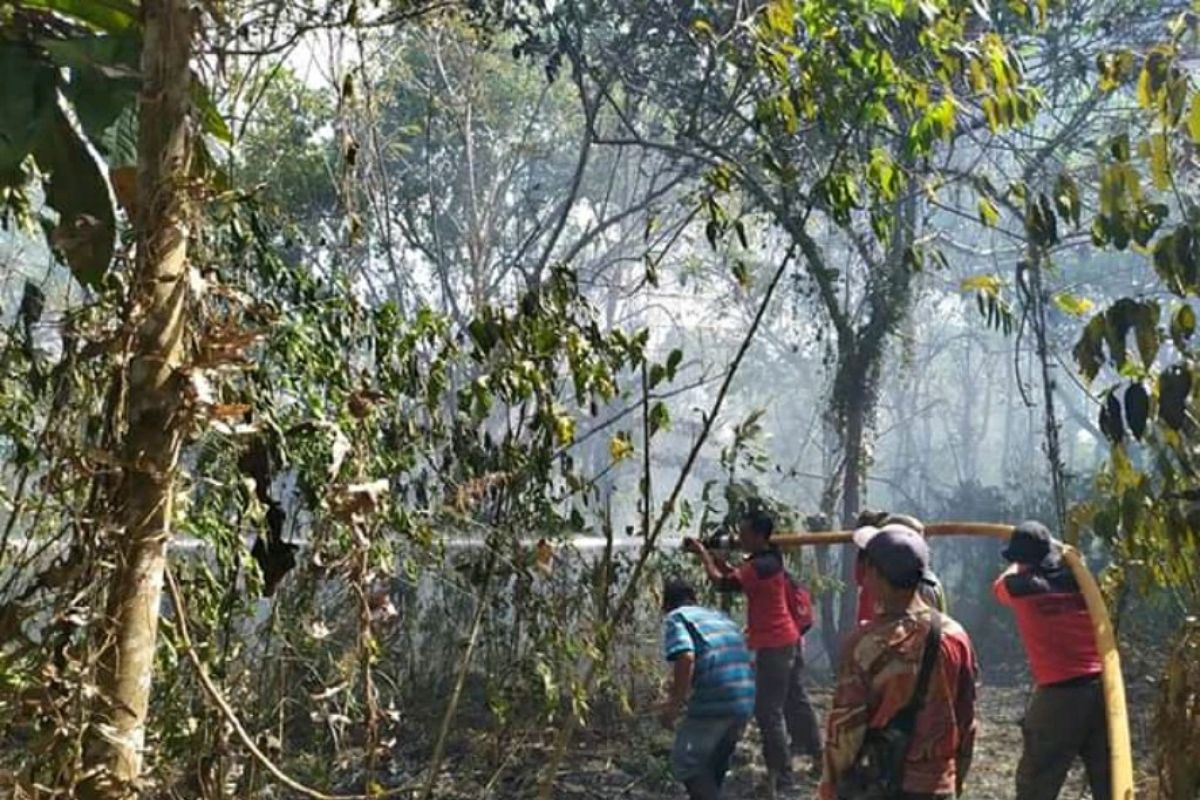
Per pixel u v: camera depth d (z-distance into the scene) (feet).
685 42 44.29
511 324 21.93
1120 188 17.30
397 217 60.80
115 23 12.19
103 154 12.00
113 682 9.62
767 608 29.25
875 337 44.88
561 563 26.12
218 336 9.87
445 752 28.60
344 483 13.17
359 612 13.52
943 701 16.02
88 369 13.01
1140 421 16.51
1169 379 16.22
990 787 30.58
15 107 11.66
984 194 27.58
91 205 12.32
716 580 29.48
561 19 45.16
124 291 11.02
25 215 16.08
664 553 34.55
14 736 12.34
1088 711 21.63
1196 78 18.12
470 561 24.90
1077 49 46.03
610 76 46.80
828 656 48.55
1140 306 16.69
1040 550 22.13
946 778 16.03
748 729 34.81
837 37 26.14
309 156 44.04
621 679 31.42
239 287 13.47
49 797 9.66
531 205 73.10
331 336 20.43
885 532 16.56
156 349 9.82
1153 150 17.04
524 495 23.65
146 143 10.13
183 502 10.51
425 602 32.12
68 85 11.89
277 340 17.94
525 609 24.97
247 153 44.19
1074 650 21.65
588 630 24.61
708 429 21.59
